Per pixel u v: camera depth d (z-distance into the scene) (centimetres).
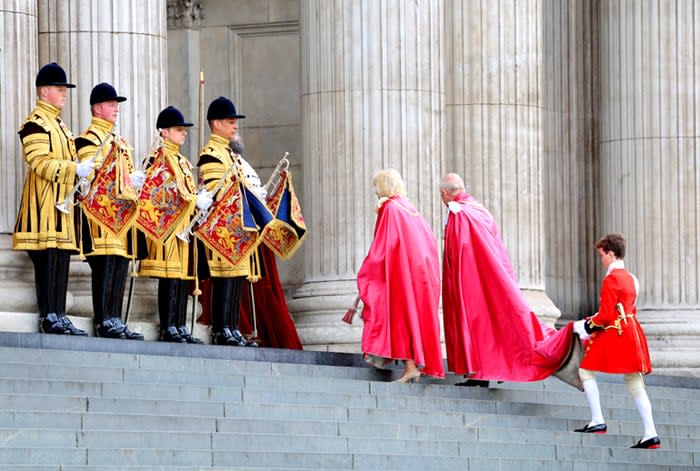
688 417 8906
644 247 11044
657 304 10975
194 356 7800
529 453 7725
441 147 9644
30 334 7362
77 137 7975
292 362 8156
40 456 6425
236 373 7694
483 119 10138
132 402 6938
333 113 9494
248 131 11419
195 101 11450
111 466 6469
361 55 9475
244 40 11462
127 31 8775
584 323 8081
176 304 8244
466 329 8231
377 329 8031
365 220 9444
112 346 7575
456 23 10175
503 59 10181
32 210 7781
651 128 11094
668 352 10769
